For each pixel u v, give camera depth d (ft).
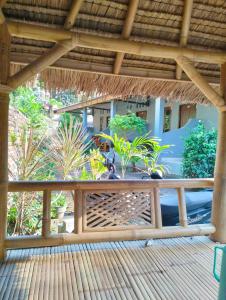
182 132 28.43
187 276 7.64
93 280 7.30
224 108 9.68
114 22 8.66
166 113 35.60
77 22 8.52
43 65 8.11
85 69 9.83
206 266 8.24
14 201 12.91
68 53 9.51
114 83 10.56
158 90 11.12
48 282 7.15
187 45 9.64
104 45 8.54
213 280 7.45
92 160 16.52
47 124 18.33
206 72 11.09
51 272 7.66
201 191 13.56
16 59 9.16
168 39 9.44
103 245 9.57
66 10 8.02
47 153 14.37
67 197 16.06
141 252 9.10
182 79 10.78
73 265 8.09
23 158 12.91
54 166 14.97
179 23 9.00
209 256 8.91
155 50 8.99
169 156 28.71
